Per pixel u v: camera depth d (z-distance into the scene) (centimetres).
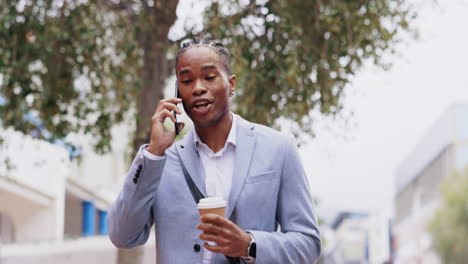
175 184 243
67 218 1845
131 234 239
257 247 227
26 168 1276
